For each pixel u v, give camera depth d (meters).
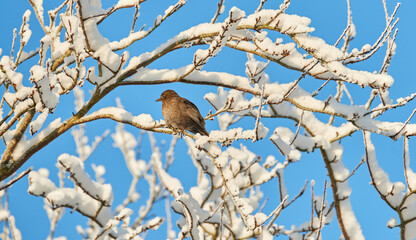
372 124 10.34
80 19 8.66
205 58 9.23
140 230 10.00
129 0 9.91
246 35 9.35
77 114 9.75
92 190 9.73
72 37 8.67
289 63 10.12
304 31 9.13
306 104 10.38
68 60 10.29
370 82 9.57
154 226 10.05
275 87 10.38
